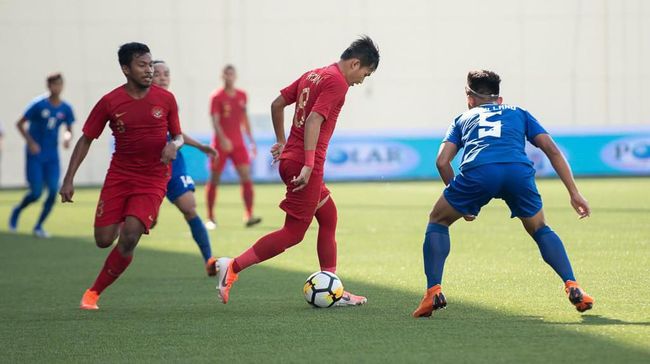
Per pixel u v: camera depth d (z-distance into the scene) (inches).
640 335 836.0
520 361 754.2
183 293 1194.0
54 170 1984.5
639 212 2095.2
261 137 3634.4
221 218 2278.5
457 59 3959.2
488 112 955.3
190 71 3971.5
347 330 901.2
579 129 3489.2
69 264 1525.6
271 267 1403.8
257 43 3973.9
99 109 1045.8
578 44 3922.2
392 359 775.1
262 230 1990.7
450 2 3944.4
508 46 3939.5
